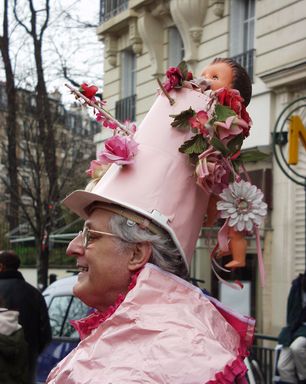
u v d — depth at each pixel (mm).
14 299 5680
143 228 1942
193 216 2014
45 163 13547
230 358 1669
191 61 13500
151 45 14859
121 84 16609
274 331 11117
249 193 1974
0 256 5852
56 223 13859
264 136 11648
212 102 2059
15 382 4535
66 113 15625
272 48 11555
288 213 11102
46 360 6504
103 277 1959
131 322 1791
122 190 1971
